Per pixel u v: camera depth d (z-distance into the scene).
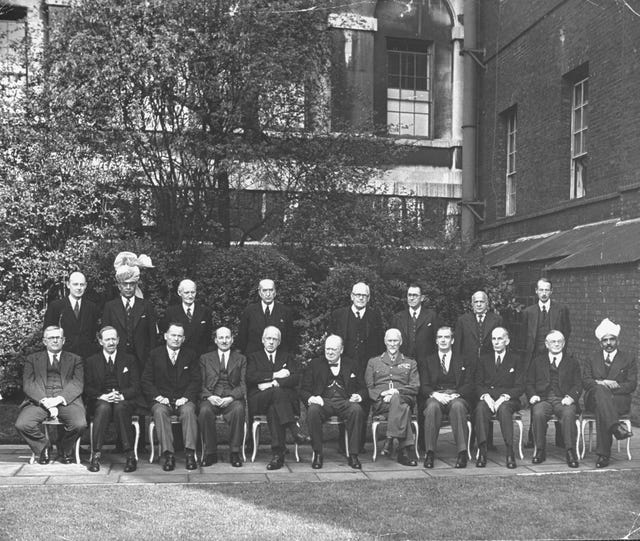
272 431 7.01
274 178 11.06
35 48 10.43
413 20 15.51
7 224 9.20
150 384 7.24
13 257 9.21
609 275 9.65
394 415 7.19
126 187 9.99
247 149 10.19
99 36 9.65
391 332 7.62
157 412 6.92
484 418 7.12
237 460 7.07
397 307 10.46
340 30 14.80
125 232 9.94
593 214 11.32
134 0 9.91
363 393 7.35
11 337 9.02
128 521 4.92
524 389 7.61
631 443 8.16
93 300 9.66
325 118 11.31
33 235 9.45
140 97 9.98
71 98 9.53
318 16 11.12
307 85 10.91
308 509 5.28
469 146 15.19
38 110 9.57
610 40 10.84
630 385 7.47
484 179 15.14
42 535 4.60
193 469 6.86
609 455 7.05
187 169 10.50
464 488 5.96
